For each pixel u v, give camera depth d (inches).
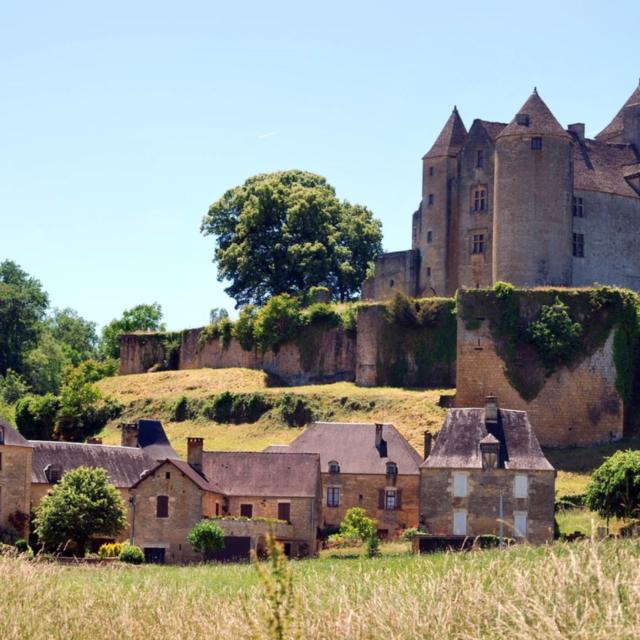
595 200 3902.6
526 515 2748.5
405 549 2618.1
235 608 1407.5
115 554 2640.3
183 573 1995.6
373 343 3882.9
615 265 3914.9
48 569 1710.1
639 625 1131.3
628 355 3590.1
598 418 3533.5
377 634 1240.2
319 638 1233.4
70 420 4037.9
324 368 4062.5
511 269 3767.2
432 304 3823.8
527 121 3809.1
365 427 3193.9
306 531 2910.9
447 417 2886.3
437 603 1299.2
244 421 3855.8
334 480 3097.9
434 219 4057.6
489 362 3597.4
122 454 3129.9
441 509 2778.1
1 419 2960.1
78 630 1402.6
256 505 2942.9
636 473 2625.5
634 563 1304.1
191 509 2787.9
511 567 1389.0
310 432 3203.7
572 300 3597.4
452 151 4065.0
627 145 4136.3
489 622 1230.9
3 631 1380.4
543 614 1145.4
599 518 2748.5
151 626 1401.3
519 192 3779.5
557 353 3535.9
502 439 2827.3
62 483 2751.0
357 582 1555.1
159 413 4013.3
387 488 3083.2
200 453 3009.4
